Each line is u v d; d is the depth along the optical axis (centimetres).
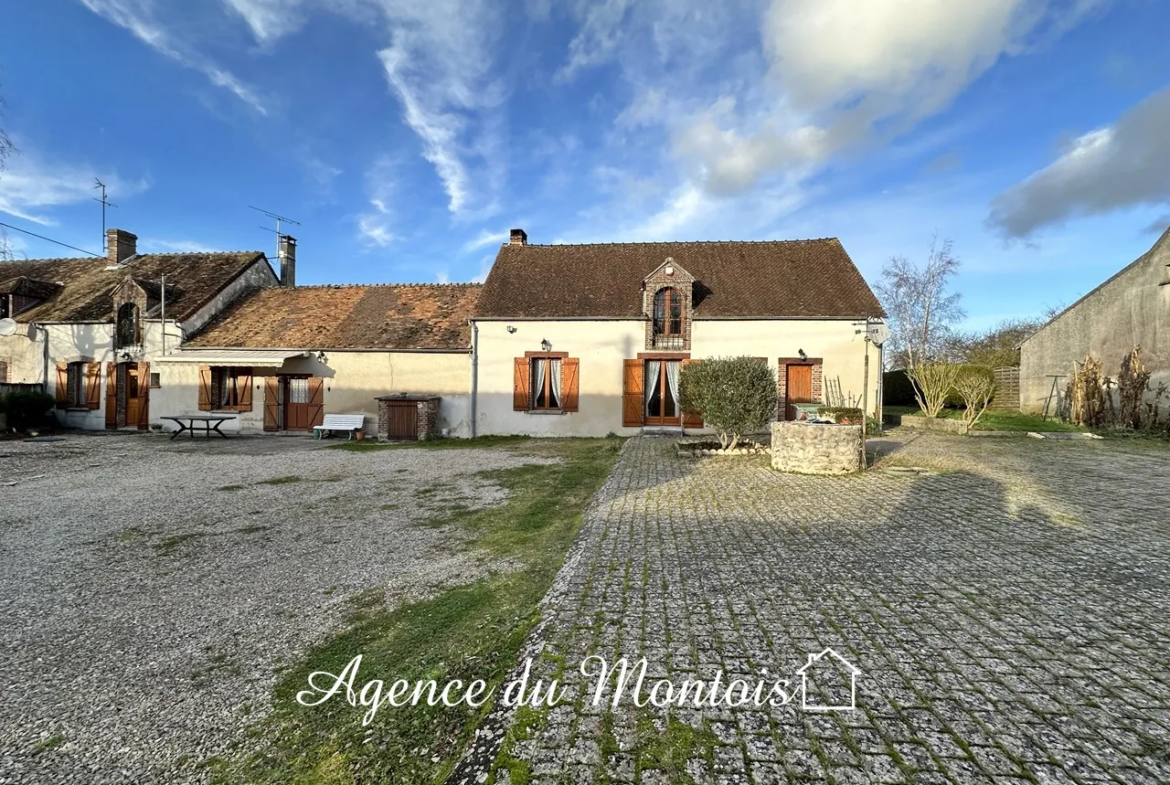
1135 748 241
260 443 1555
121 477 1031
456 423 1711
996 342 3419
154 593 490
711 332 1617
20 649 392
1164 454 1068
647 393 1664
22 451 1359
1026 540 544
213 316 1975
